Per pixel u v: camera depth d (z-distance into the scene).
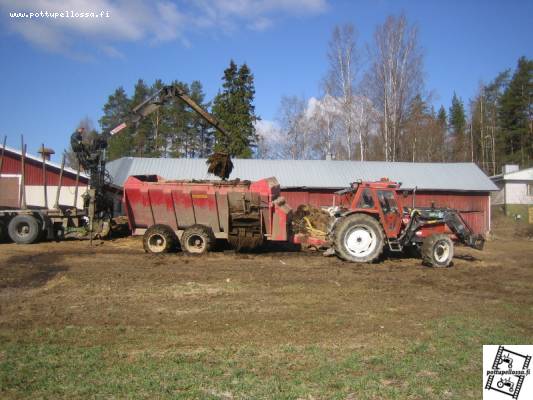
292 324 7.43
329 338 6.75
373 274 12.12
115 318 7.64
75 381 5.09
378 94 38.50
